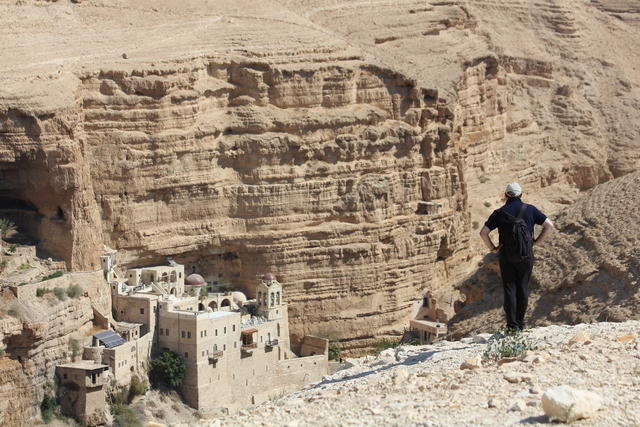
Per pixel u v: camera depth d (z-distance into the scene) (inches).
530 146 7096.5
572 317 2591.0
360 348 5374.0
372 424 1371.8
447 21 6668.3
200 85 5191.9
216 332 4613.7
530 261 1803.6
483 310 2859.3
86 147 4815.5
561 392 1306.6
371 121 5492.1
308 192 5280.5
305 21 5866.1
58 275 4520.2
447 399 1441.9
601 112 7844.5
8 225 4719.5
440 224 5674.2
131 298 4635.8
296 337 5260.8
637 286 2532.0
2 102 4554.6
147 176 4965.6
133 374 4431.6
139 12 5487.2
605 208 2913.4
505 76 7047.2
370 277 5378.9
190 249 5088.6
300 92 5359.3
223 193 5162.4
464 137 6318.9
